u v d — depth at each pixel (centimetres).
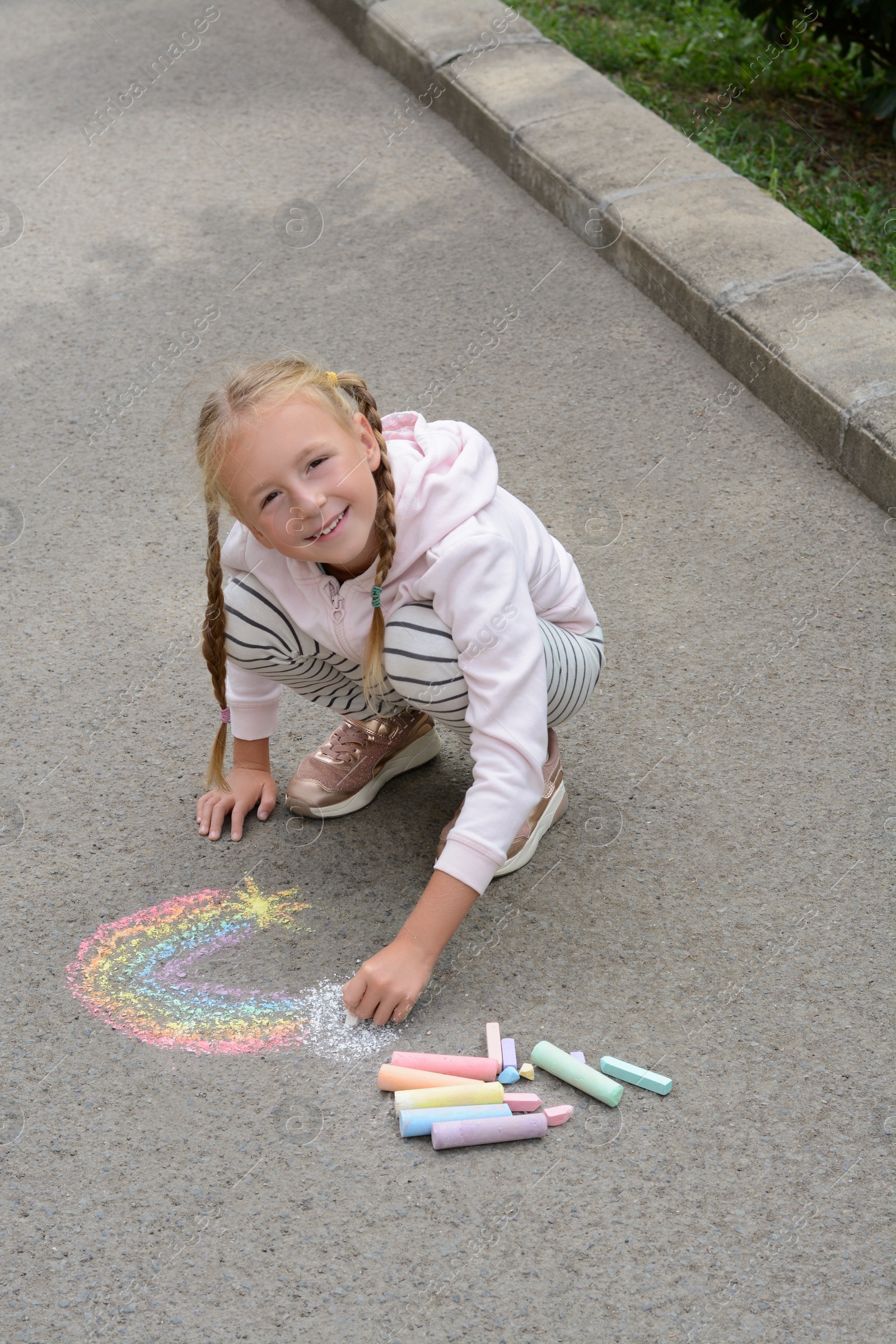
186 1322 173
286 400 192
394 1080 199
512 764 201
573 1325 170
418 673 208
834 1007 209
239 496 196
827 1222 181
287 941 226
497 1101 197
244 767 253
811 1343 168
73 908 233
